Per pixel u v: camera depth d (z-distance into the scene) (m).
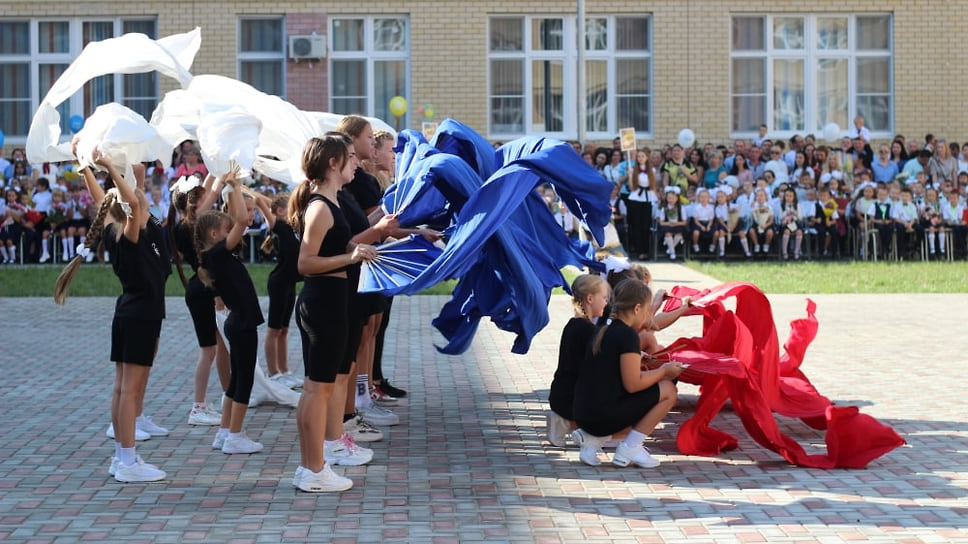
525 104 23.25
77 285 17.11
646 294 6.90
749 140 23.05
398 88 23.22
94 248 7.29
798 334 8.30
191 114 8.30
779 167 21.19
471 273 7.02
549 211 7.54
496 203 6.66
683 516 5.82
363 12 22.89
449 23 22.91
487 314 7.02
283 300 8.87
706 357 7.02
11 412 8.44
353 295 6.75
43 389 9.32
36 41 23.06
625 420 6.81
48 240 20.67
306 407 6.24
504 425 8.04
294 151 7.97
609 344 6.82
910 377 9.72
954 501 6.06
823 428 7.78
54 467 6.86
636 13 23.09
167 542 5.41
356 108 23.22
